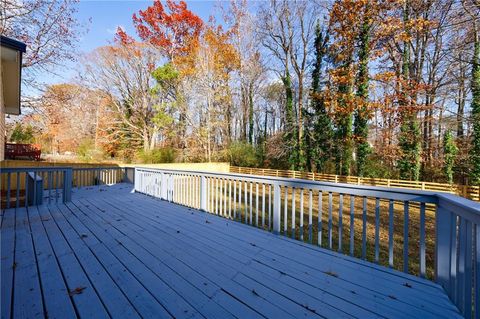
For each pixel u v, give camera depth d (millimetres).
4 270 2082
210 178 4453
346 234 5457
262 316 1547
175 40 20656
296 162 16828
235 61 19656
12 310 1548
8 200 4445
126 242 2812
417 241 5227
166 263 2287
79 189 7219
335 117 14406
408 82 12500
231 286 1902
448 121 12180
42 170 4750
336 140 14914
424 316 1568
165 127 18625
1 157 5168
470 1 8992
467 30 10164
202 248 2678
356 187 2488
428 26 12023
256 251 2625
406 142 12586
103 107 19500
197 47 18750
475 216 1337
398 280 2037
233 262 2342
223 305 1655
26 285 1848
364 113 13180
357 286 1935
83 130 19781
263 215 3434
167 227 3426
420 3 11984
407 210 2199
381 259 4195
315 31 15812
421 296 1801
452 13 10570
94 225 3469
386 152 13297
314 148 16312
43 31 10055
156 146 19625
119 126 19734
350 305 1679
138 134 19828
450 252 1785
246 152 18969
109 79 19172
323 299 1748
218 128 19219
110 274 2049
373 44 13070
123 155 19484
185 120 18750
